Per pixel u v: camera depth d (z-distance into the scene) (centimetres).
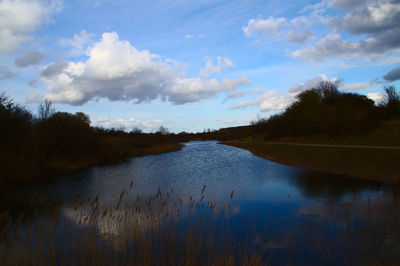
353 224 848
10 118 2173
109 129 6719
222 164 2973
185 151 5691
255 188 1535
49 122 2867
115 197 1402
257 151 4600
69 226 877
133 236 779
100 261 633
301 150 3262
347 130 3744
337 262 613
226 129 17125
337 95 5262
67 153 2931
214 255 668
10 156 2003
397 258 616
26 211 1165
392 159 1858
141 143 5631
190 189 1574
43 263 611
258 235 801
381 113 3669
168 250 698
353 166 1991
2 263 611
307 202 1165
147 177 2114
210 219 965
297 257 648
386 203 1042
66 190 1650
